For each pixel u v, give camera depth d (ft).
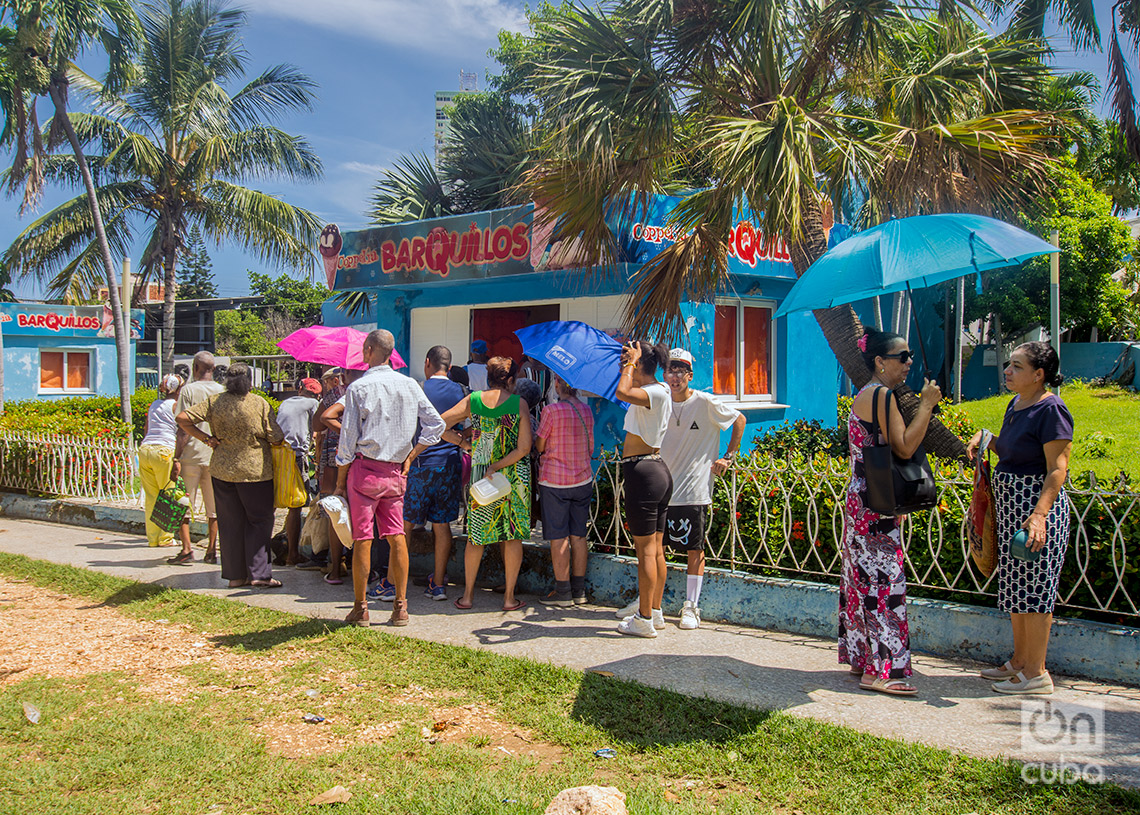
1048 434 12.95
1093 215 63.72
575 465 19.49
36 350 67.31
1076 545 14.83
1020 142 19.84
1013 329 65.72
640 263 24.99
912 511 13.74
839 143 20.33
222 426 21.16
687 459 17.89
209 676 15.10
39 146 46.09
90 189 49.85
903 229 14.01
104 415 58.75
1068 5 34.94
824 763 11.27
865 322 49.62
